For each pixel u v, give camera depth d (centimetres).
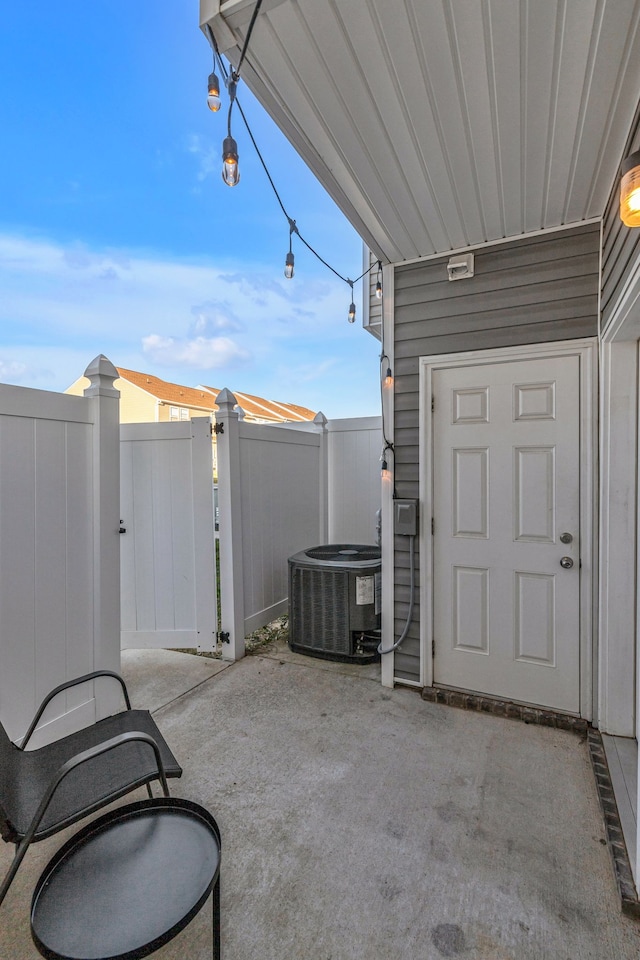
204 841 127
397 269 299
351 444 491
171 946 136
